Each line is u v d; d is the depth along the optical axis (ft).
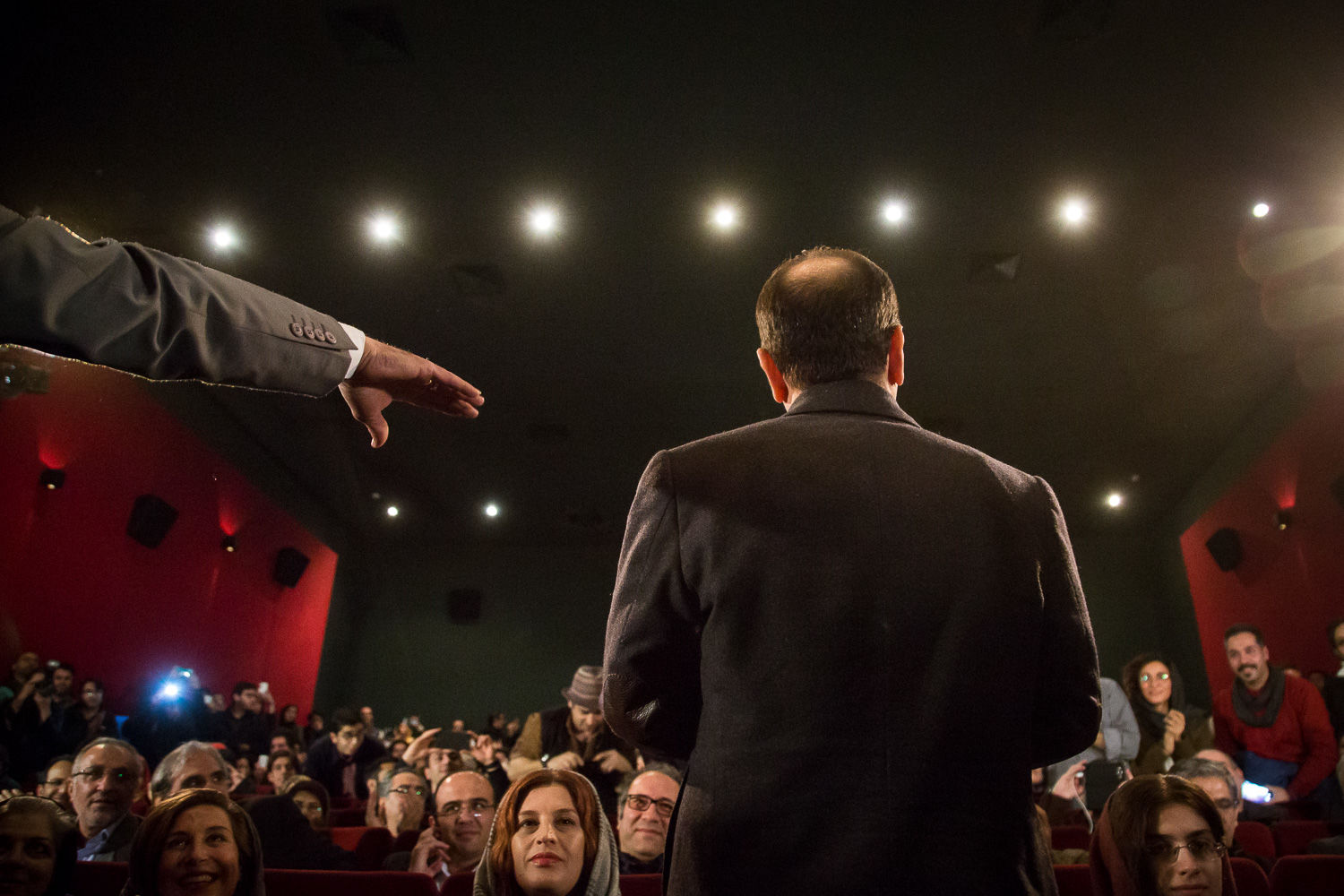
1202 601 38.50
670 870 2.58
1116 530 44.86
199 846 6.25
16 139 20.18
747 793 2.48
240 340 2.42
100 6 16.90
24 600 22.74
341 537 45.70
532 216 23.21
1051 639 2.80
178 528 29.81
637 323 28.32
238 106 19.48
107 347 2.14
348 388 2.91
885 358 3.28
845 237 23.67
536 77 18.72
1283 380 29.14
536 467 39.22
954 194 22.00
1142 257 24.22
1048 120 19.70
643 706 2.84
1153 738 13.75
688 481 2.89
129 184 21.71
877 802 2.40
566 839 7.02
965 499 2.78
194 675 29.01
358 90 19.06
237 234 23.81
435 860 9.41
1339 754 13.26
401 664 47.65
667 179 21.77
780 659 2.57
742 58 18.22
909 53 18.03
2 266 1.98
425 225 23.62
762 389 32.27
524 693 47.01
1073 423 33.86
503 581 49.06
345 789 21.65
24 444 22.76
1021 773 2.56
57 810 7.00
